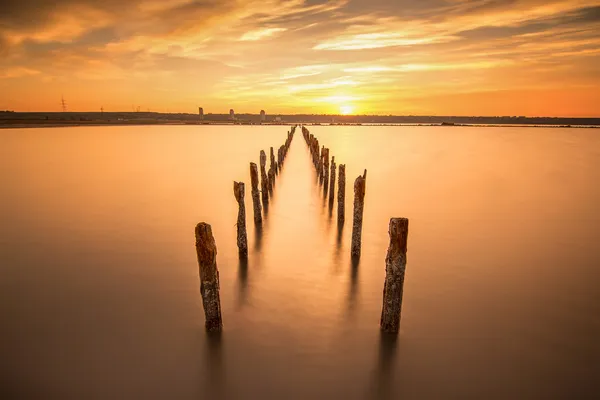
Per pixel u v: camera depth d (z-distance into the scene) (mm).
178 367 6707
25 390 6180
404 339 7426
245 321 7988
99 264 10828
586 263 11125
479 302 8820
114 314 8250
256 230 13906
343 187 14578
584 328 7863
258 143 59469
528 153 45656
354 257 11242
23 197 19516
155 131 93188
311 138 39812
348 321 8008
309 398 6066
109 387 6266
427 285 9617
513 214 16672
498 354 7070
